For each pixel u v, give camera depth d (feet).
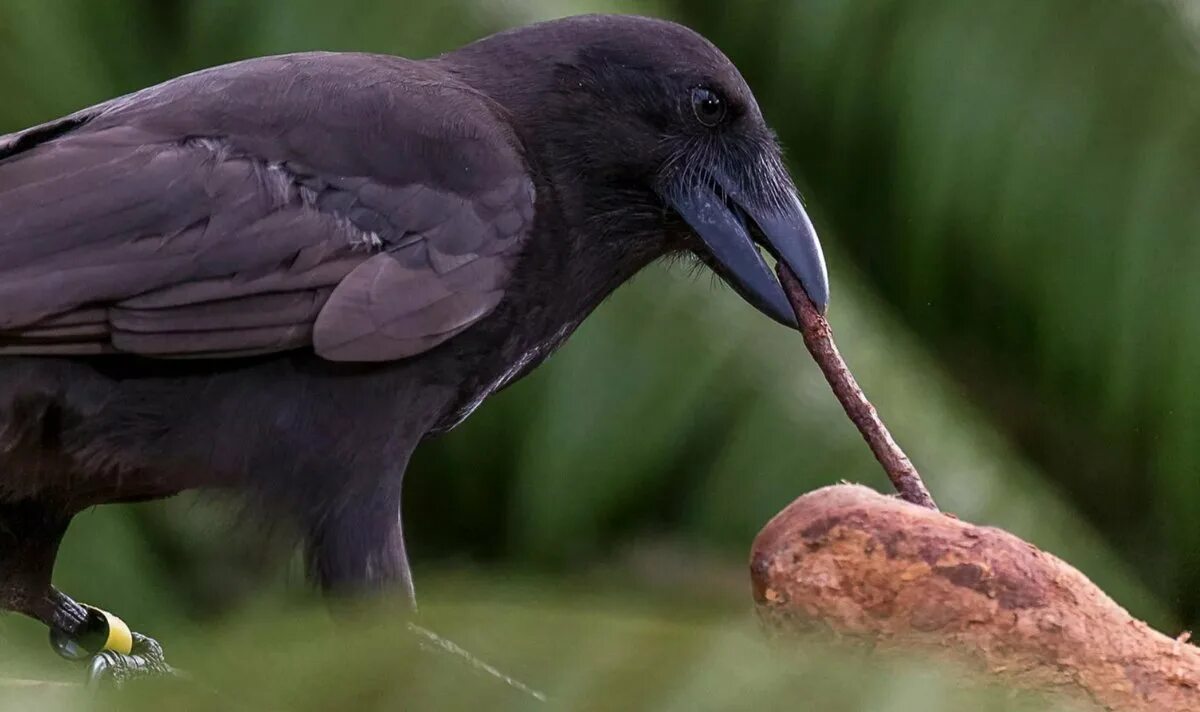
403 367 16.40
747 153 16.62
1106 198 17.40
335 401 16.38
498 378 16.52
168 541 17.39
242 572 17.33
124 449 16.34
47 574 16.53
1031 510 17.17
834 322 17.22
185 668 10.19
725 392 17.17
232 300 16.33
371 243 16.39
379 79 16.47
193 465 16.37
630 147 16.57
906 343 17.38
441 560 17.42
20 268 16.26
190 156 16.35
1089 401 17.53
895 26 17.48
